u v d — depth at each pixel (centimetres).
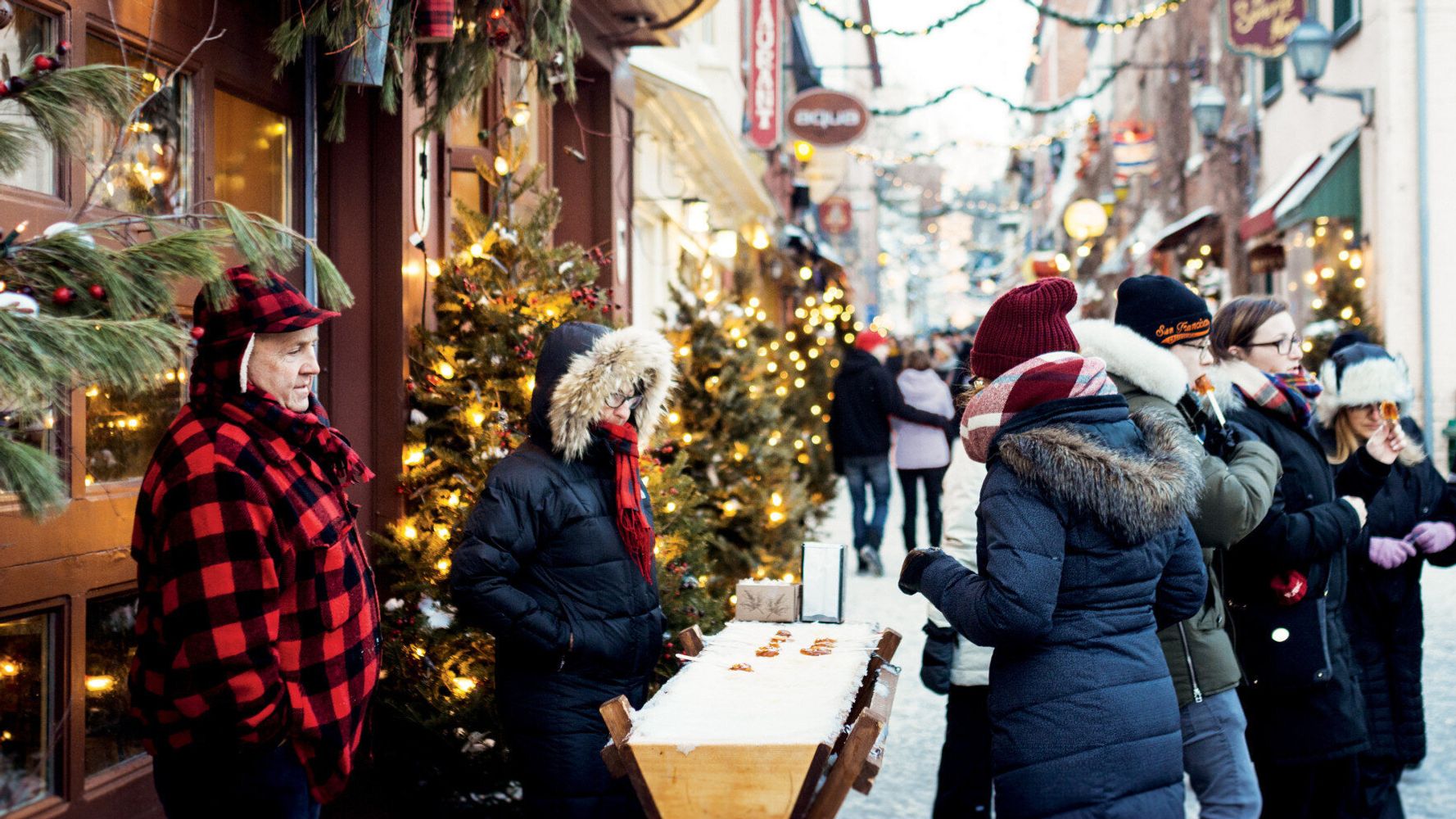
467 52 443
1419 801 468
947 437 1067
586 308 526
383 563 464
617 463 356
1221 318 408
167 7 383
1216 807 351
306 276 462
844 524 1416
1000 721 284
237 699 264
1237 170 1952
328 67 469
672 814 266
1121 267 2838
